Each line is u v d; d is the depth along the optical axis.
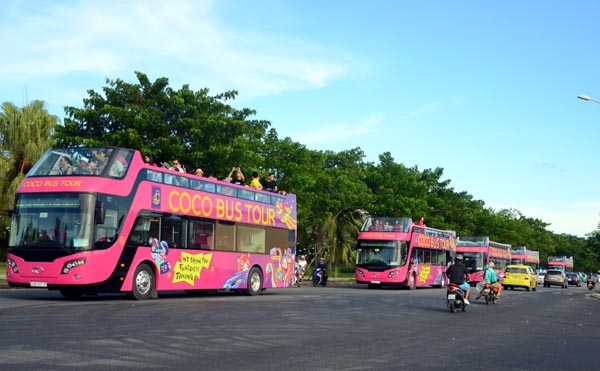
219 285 23.41
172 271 21.23
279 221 27.44
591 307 28.45
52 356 9.43
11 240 18.83
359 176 58.47
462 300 22.17
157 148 32.31
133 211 19.75
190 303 19.89
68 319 14.04
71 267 18.14
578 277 76.19
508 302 30.05
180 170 23.05
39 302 18.25
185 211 21.91
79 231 18.34
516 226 102.12
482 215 79.44
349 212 55.28
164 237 20.97
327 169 51.19
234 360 9.78
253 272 25.55
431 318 18.95
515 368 10.15
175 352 10.28
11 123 43.28
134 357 9.65
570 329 17.14
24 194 19.08
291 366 9.43
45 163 19.56
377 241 39.91
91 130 33.53
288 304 21.36
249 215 25.36
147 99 34.44
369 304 23.47
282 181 43.66
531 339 14.35
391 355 11.01
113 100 34.22
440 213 68.56
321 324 15.58
